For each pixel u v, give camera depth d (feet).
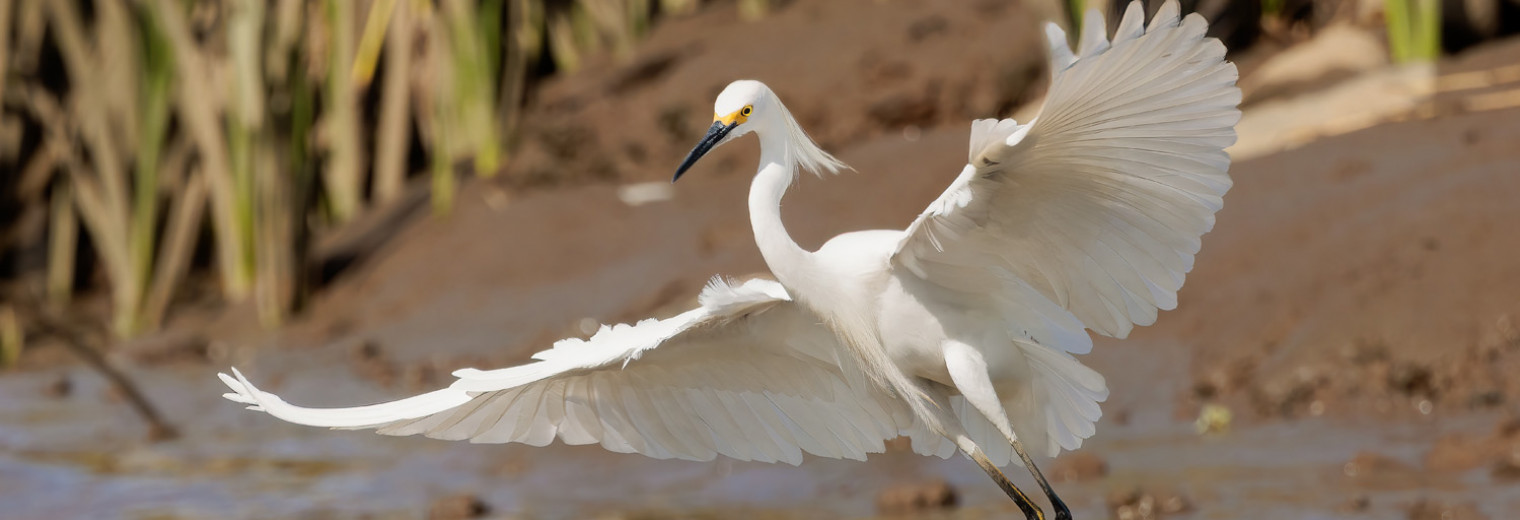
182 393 47.80
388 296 55.01
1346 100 47.73
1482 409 32.91
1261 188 43.32
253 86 55.31
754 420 23.25
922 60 56.39
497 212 57.67
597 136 59.16
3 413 46.14
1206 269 40.78
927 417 22.35
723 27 62.75
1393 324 35.42
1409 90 47.06
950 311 21.31
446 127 58.54
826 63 57.52
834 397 23.25
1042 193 19.15
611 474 35.65
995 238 20.08
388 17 56.03
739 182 55.16
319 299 56.80
